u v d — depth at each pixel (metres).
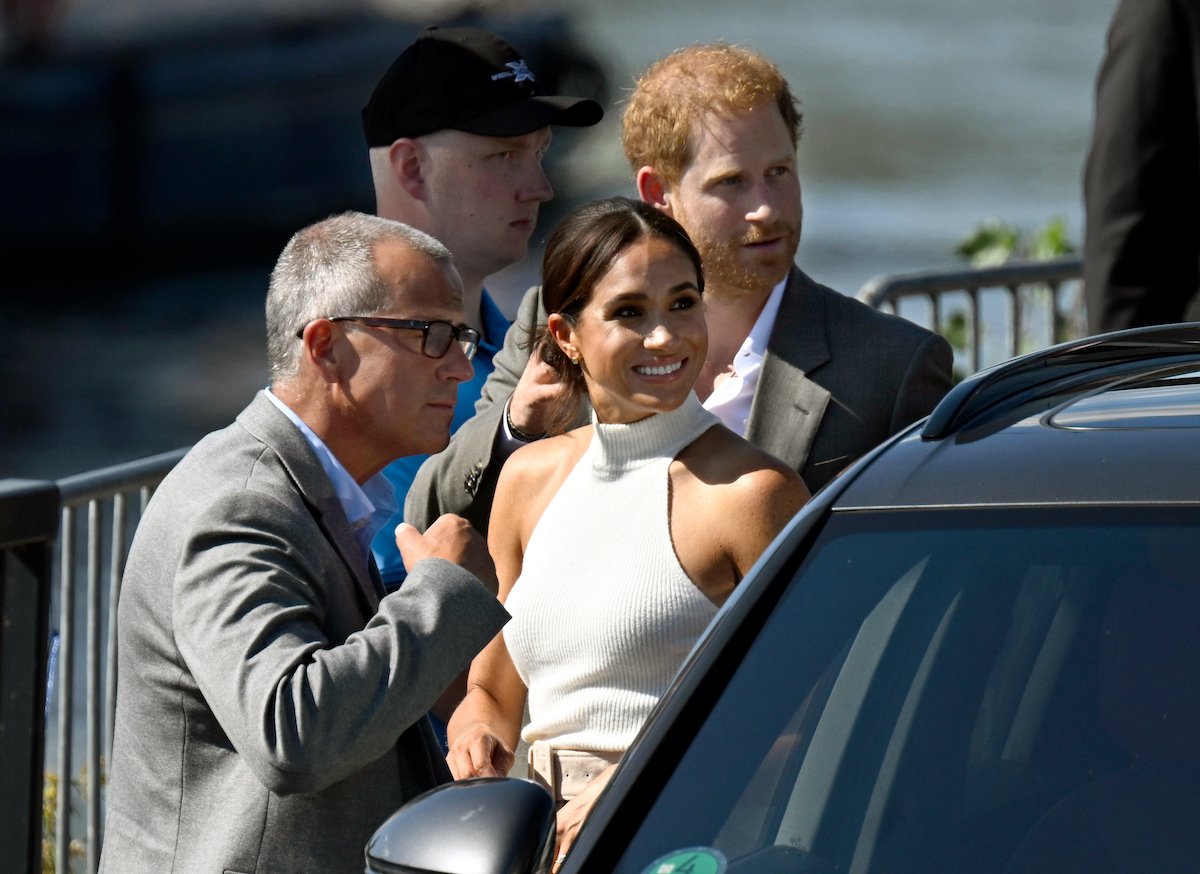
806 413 14.17
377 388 11.74
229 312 97.94
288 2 118.25
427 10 118.44
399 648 10.90
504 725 13.57
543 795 9.14
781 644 9.49
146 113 114.56
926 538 9.59
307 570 11.36
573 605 12.41
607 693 12.28
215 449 11.76
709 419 12.68
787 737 9.17
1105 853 8.53
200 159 115.44
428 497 15.76
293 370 11.88
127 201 113.88
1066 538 9.34
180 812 11.34
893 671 9.31
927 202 108.38
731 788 9.05
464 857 8.73
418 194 18.59
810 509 10.05
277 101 116.62
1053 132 136.12
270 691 10.62
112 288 107.94
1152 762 8.75
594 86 118.38
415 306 11.73
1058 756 8.90
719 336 14.98
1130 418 9.99
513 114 18.20
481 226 18.50
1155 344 11.77
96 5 114.94
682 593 12.18
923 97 151.12
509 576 13.73
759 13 195.75
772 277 14.56
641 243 12.38
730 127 14.45
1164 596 9.09
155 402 74.00
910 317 30.14
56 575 28.00
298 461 11.66
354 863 11.34
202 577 11.08
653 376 12.34
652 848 8.90
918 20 193.88
